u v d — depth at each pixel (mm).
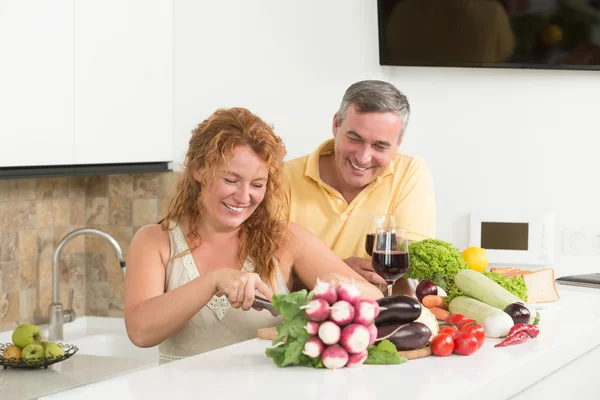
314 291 1649
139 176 3861
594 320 2174
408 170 2680
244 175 1971
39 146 3156
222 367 1667
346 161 2537
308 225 2682
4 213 3592
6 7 2992
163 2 3713
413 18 3383
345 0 3496
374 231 2256
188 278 2123
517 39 3309
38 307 3787
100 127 3432
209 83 3715
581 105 3350
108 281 3957
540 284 2359
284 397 1454
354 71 3504
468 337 1773
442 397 1455
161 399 1443
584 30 3244
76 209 3955
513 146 3422
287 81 3582
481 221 3453
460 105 3471
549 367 1840
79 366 3172
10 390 2777
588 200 3355
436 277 2201
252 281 1850
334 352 1629
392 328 1732
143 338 1935
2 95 2990
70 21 3264
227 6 3658
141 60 3619
